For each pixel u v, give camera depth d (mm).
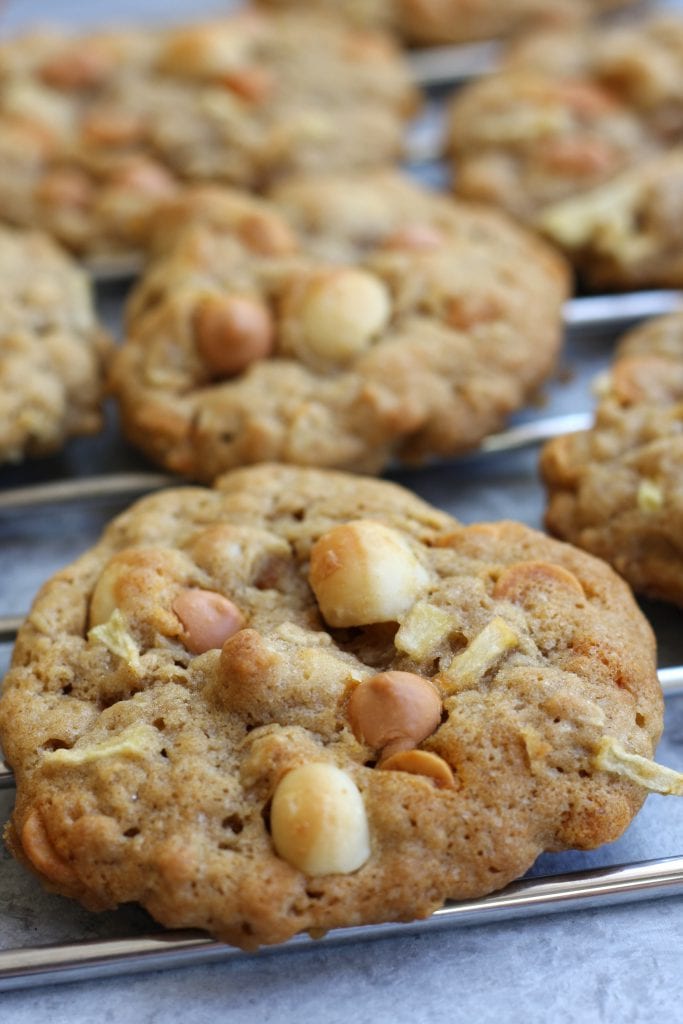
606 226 350
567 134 371
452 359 316
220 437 311
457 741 255
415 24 427
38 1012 257
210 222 341
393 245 335
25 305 331
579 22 431
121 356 325
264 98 382
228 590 276
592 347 349
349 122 382
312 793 249
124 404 321
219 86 384
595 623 268
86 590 280
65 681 269
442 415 312
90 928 263
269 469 298
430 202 353
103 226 364
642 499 289
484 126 376
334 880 249
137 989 258
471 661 262
